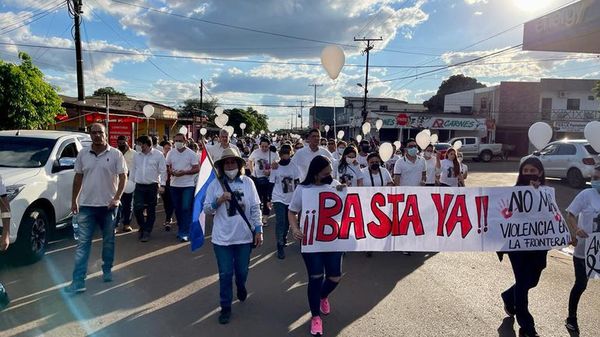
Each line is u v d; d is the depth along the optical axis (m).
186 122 43.91
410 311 4.95
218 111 14.84
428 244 5.05
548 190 4.96
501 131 44.34
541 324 4.67
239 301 5.17
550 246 4.89
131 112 24.91
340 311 4.93
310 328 4.46
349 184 7.40
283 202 7.07
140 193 8.00
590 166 16.25
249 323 4.57
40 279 5.78
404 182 7.84
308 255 4.44
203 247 7.61
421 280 6.09
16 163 6.87
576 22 9.51
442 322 4.67
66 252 7.14
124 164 5.60
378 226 4.93
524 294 4.39
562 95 42.84
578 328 4.52
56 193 6.96
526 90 43.44
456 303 5.21
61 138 7.64
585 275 4.41
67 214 7.33
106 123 15.62
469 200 5.05
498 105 44.91
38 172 6.73
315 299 4.36
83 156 5.42
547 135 5.56
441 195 5.05
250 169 9.98
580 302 5.32
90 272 6.10
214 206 4.56
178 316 4.71
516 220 4.98
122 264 6.52
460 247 5.07
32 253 6.36
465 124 44.09
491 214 5.04
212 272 6.20
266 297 5.33
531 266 4.53
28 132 7.80
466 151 35.19
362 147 9.95
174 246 7.63
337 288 5.70
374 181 7.46
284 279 6.03
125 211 8.64
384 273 6.40
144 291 5.42
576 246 4.47
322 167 4.50
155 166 8.03
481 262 7.05
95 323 4.49
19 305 4.91
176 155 8.13
